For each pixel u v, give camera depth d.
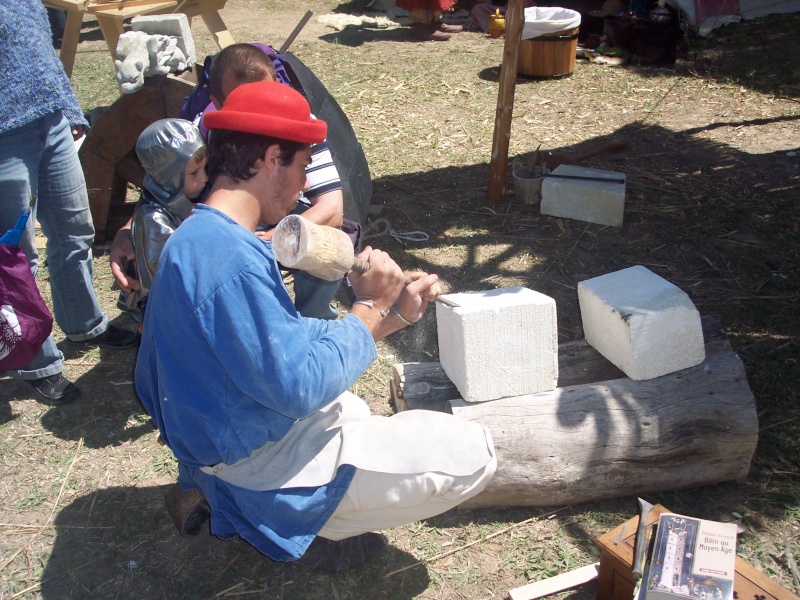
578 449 2.71
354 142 4.57
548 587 2.48
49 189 3.35
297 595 2.54
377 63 8.62
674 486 2.84
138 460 3.14
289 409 1.83
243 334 1.74
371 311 2.02
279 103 1.79
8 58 2.93
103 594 2.57
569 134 6.50
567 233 4.87
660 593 2.02
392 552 2.68
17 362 3.13
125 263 2.94
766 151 6.05
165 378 1.90
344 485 2.09
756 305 4.05
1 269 2.98
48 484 3.03
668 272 4.41
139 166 4.77
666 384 2.87
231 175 1.81
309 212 3.05
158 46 4.34
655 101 7.28
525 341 2.76
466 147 6.24
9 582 2.61
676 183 5.52
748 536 2.68
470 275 4.45
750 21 9.67
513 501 2.78
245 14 11.17
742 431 2.79
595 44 8.84
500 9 9.91
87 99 7.34
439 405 3.00
